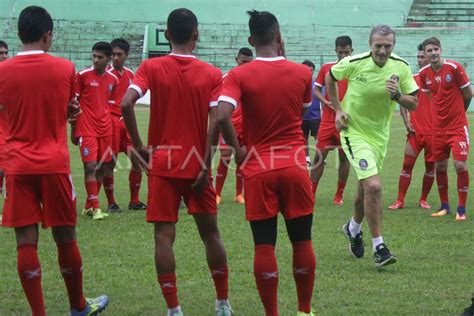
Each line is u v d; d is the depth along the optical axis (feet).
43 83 26.43
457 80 48.34
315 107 71.15
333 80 36.32
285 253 38.40
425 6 193.98
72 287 27.61
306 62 71.51
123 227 45.37
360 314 28.37
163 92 27.53
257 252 26.81
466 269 35.09
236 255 37.65
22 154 26.30
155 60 27.71
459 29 182.39
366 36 187.62
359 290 31.58
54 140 26.81
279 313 28.60
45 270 35.01
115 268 35.29
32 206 26.48
